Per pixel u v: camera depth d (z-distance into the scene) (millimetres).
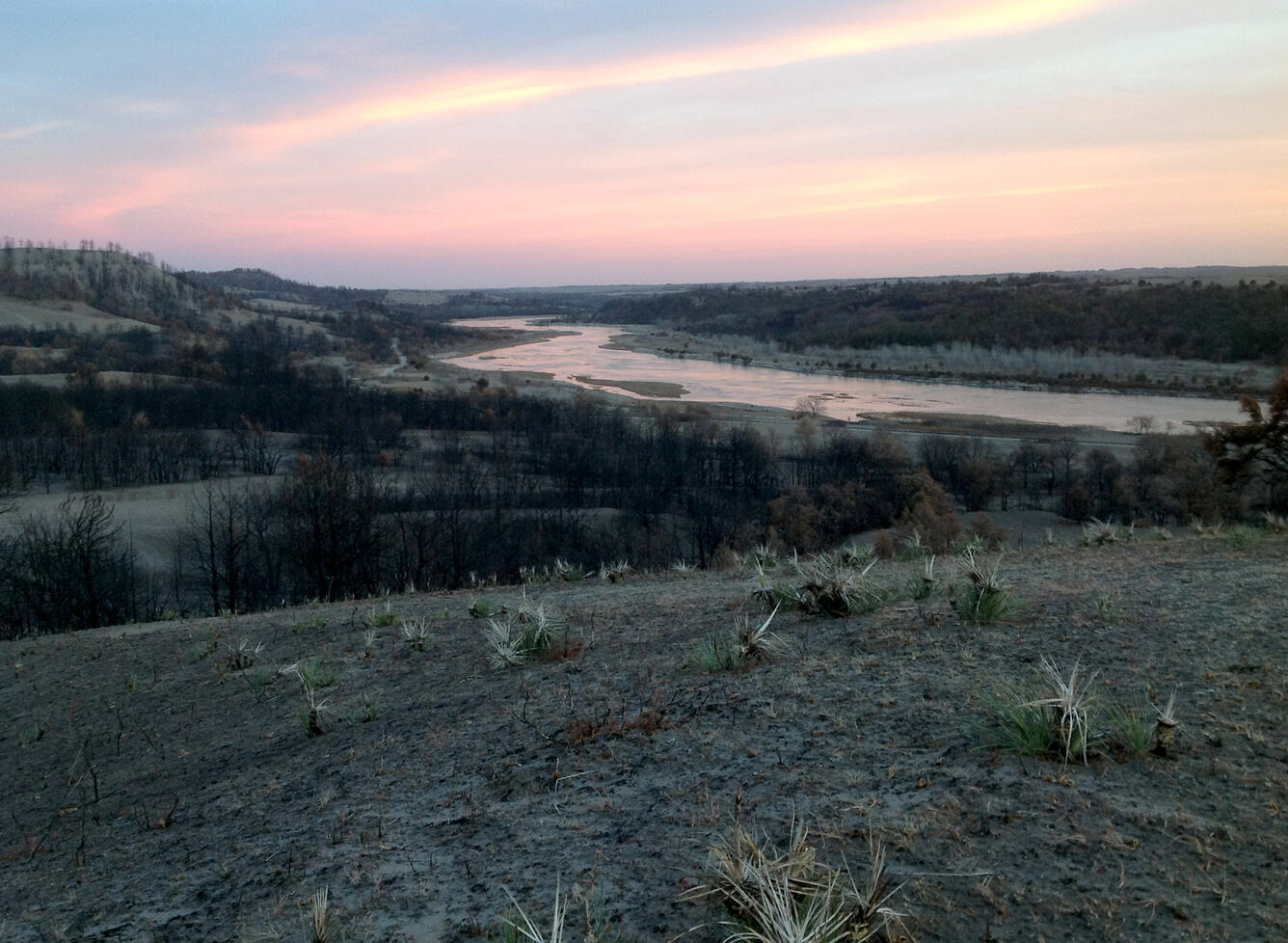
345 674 7891
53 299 140625
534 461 50906
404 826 4051
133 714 8086
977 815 3295
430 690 6734
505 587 12680
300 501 29812
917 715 4312
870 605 6855
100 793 6160
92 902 3984
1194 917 2617
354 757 5371
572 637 7457
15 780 6867
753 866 2863
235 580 27672
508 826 3830
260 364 81938
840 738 4188
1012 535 35594
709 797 3762
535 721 5184
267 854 4070
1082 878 2854
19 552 26891
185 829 4805
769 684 5121
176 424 58562
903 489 38812
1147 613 5773
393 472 49188
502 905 3156
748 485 45344
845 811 3449
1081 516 37844
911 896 2848
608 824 3684
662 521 40812
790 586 7781
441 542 32750
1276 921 2551
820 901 2797
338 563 27312
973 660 5090
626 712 5098
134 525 36406
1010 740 3824
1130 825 3141
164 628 12609
